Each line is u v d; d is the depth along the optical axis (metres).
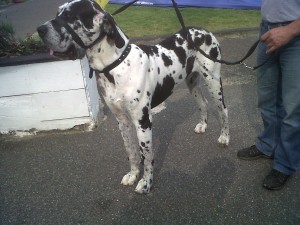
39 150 3.73
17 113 3.92
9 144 3.89
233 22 7.43
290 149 2.79
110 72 2.48
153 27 7.36
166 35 6.66
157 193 2.94
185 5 8.95
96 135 3.90
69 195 3.02
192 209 2.74
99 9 2.31
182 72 3.03
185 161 3.34
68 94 3.84
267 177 2.93
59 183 3.18
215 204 2.78
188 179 3.08
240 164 3.25
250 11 8.32
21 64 3.64
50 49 2.30
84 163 3.43
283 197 2.81
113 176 3.21
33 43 4.14
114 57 2.44
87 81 3.88
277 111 3.05
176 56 2.94
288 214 2.63
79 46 2.35
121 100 2.59
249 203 2.76
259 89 3.03
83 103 3.90
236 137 3.67
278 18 2.49
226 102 4.42
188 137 3.73
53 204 2.93
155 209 2.78
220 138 3.53
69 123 4.02
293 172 2.91
